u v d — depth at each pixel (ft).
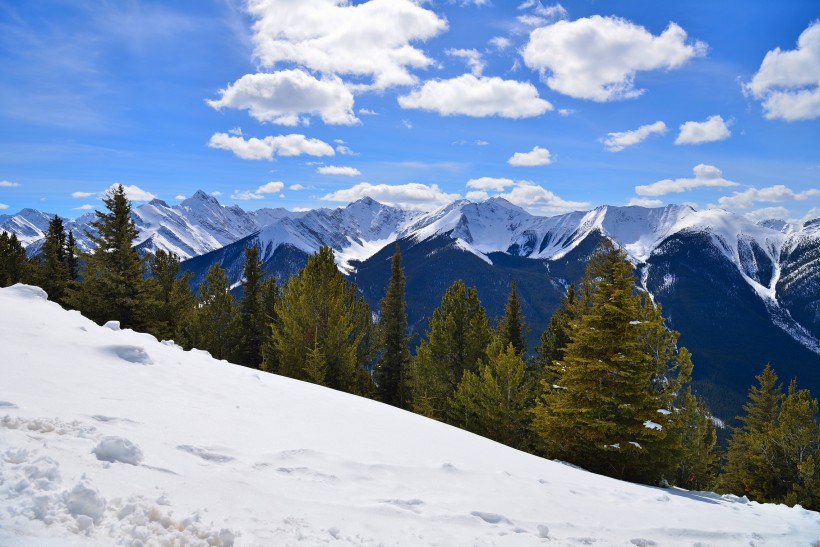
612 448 53.93
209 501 14.73
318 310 100.78
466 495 22.95
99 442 15.61
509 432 74.02
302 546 13.60
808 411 98.53
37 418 16.71
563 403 60.29
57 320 35.09
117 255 97.76
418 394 106.73
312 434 27.02
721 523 28.02
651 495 33.86
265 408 30.50
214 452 19.43
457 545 16.93
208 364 40.86
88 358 28.89
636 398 56.85
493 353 89.35
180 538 11.88
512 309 134.72
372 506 18.47
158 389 27.53
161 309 113.80
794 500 89.71
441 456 29.50
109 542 10.72
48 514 10.78
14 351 25.39
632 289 58.90
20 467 12.33
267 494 16.84
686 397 83.97
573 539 20.42
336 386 97.04
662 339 64.13
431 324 118.42
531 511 22.77
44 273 128.47
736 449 132.87
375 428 33.12
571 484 31.19
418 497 20.92
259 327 135.95
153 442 18.52
